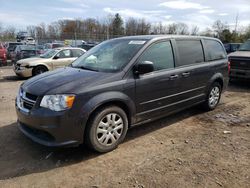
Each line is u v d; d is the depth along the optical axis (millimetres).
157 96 4504
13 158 3730
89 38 42219
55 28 59406
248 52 9516
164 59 4676
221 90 6355
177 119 5488
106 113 3807
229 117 5680
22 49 16859
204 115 5793
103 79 3820
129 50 4395
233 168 3496
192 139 4461
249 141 4391
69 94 3477
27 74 11344
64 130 3469
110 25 62500
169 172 3379
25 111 3682
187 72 5043
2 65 16328
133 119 4219
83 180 3215
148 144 4234
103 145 3844
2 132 4660
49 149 4012
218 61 6055
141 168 3484
